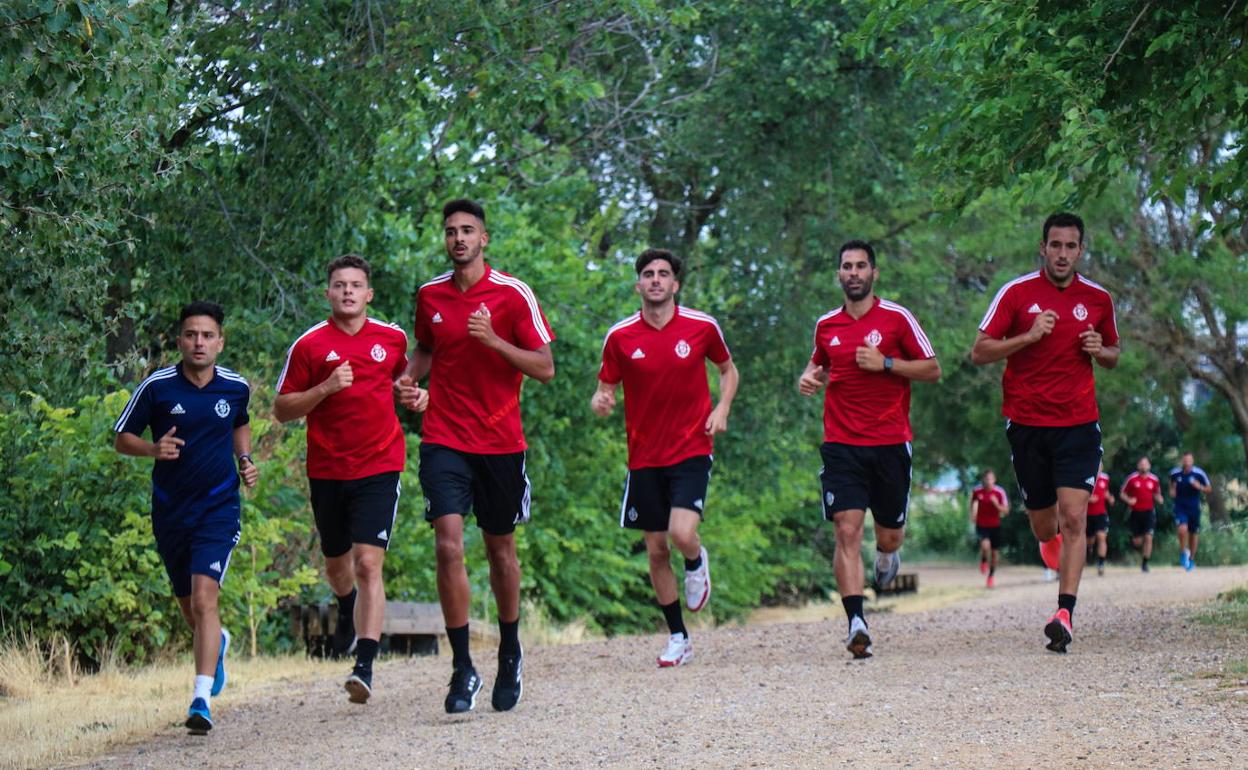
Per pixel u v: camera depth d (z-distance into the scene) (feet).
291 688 58.49
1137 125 54.90
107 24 42.32
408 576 87.20
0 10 39.99
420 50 72.49
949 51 59.11
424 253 96.84
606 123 127.65
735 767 34.14
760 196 131.13
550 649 67.31
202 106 64.59
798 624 75.36
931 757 33.50
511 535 46.39
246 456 48.01
